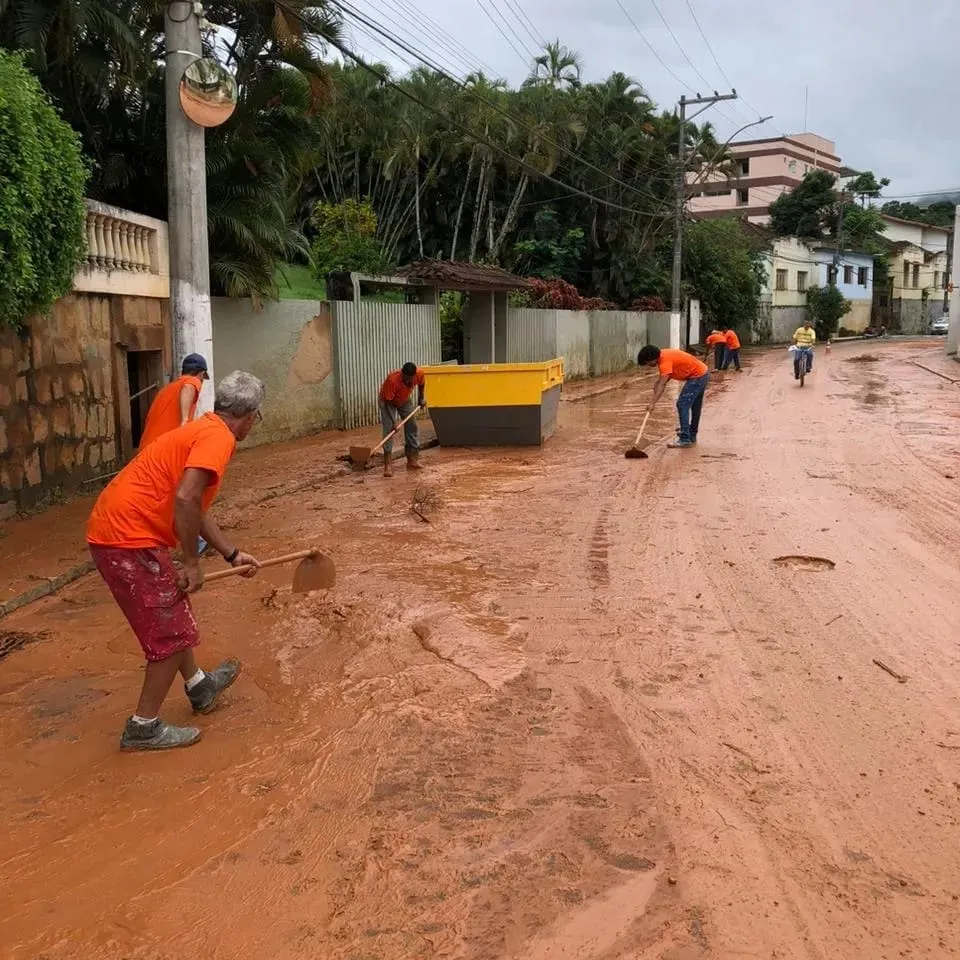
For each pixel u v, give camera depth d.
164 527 3.90
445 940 2.75
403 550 7.38
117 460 10.05
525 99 34.28
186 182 9.23
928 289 71.88
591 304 31.84
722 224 46.09
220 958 2.69
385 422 11.41
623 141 37.06
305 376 14.74
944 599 5.99
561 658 5.00
